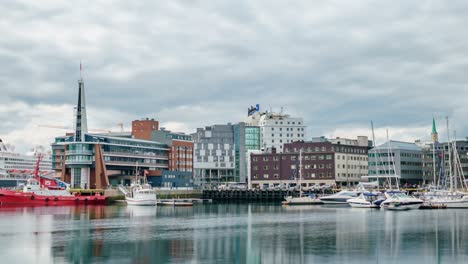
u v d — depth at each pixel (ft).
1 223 431.84
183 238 332.80
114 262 252.01
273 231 369.09
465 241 311.88
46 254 273.54
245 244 305.53
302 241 315.99
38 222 442.50
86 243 310.45
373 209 620.90
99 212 577.43
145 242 314.96
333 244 302.86
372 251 278.05
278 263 248.52
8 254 273.54
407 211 573.33
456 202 622.95
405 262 248.32
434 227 387.34
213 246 298.76
